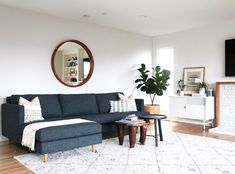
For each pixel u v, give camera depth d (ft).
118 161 9.68
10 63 13.20
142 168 8.89
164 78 19.13
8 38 13.14
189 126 17.53
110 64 18.39
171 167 8.98
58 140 9.70
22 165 9.26
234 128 16.42
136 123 11.77
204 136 14.19
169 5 13.10
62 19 15.44
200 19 16.11
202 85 17.93
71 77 16.06
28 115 11.51
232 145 12.05
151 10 13.97
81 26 16.48
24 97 12.69
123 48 19.36
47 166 9.11
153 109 18.84
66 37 15.66
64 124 10.45
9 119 11.76
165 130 16.03
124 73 19.49
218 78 17.49
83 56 16.71
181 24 17.46
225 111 16.90
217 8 13.69
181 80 19.65
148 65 21.56
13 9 13.33
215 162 9.53
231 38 16.69
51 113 13.25
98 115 13.88
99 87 17.66
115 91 18.80
